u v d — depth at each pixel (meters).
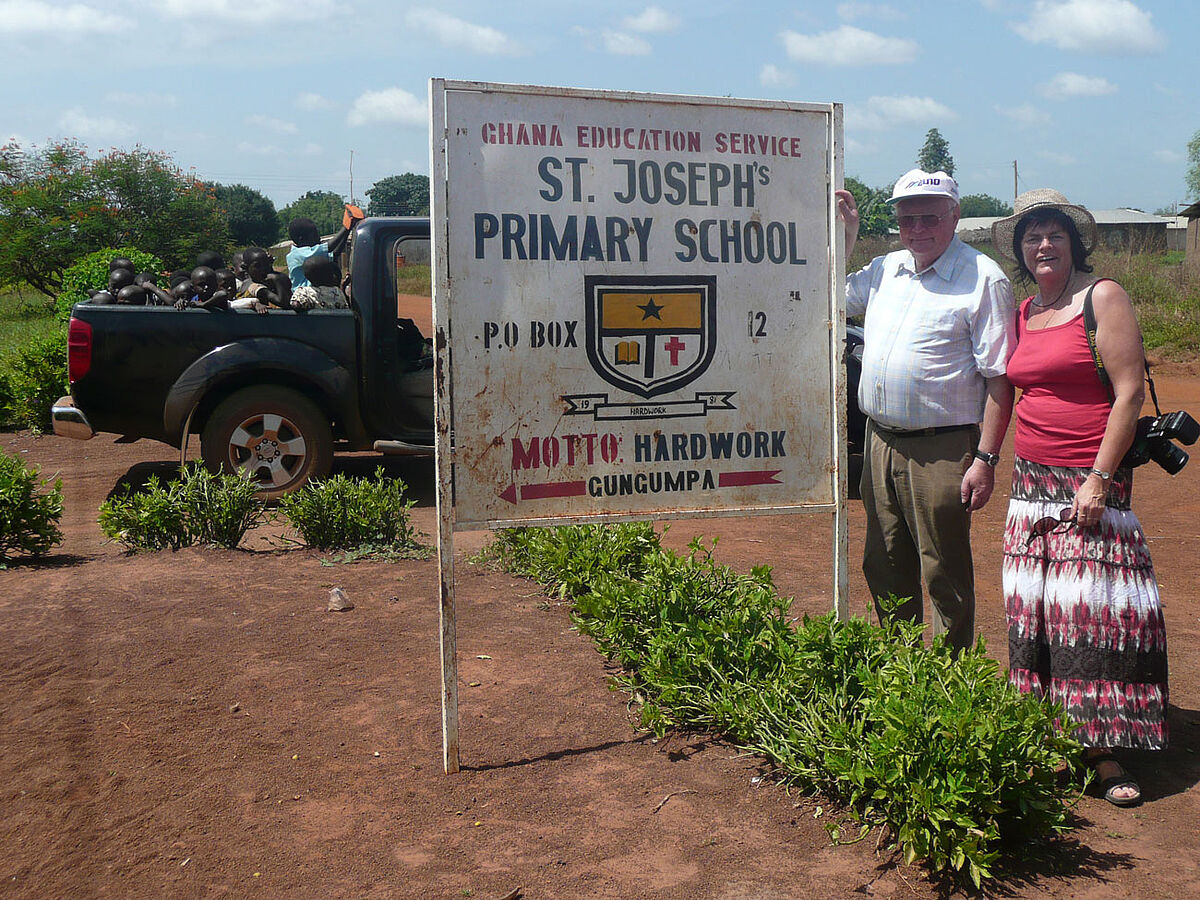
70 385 7.86
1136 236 44.22
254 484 6.84
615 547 5.51
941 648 3.65
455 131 3.54
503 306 3.62
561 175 3.65
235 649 4.66
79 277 19.70
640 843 3.13
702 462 3.88
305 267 8.30
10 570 5.88
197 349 7.90
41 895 2.83
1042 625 3.69
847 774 3.13
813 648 3.75
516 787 3.48
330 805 3.35
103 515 6.41
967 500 3.89
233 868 2.98
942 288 3.87
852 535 7.48
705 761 3.68
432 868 2.99
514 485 3.68
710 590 4.77
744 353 3.90
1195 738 3.97
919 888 2.91
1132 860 3.07
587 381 3.73
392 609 5.34
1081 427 3.56
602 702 4.21
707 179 3.81
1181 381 16.06
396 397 8.19
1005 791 3.03
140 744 3.72
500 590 5.77
